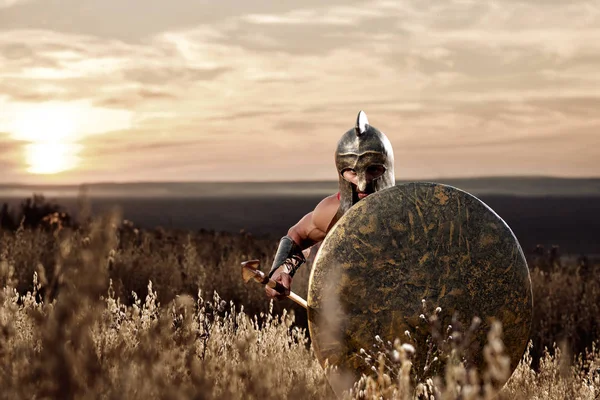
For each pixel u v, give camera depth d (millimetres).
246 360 4062
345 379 4289
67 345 3219
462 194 4387
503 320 4320
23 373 3338
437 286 4273
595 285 10508
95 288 3234
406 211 4332
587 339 8977
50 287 3305
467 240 4324
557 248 14211
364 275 4277
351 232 4309
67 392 3152
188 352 4102
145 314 4895
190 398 3494
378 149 4805
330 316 4297
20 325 4418
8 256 9438
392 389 3779
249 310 8891
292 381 4281
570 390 5395
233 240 14680
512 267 4355
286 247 5062
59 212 13438
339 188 4996
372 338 4258
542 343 8508
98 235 3203
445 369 4180
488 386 2693
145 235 13406
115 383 3402
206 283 9406
